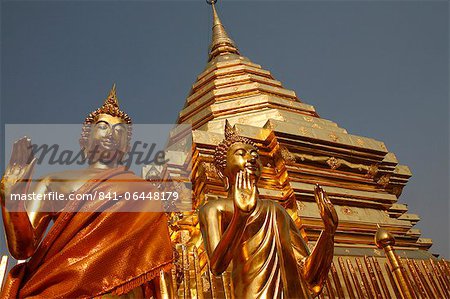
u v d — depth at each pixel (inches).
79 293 203.8
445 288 380.2
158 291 223.3
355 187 484.4
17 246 213.8
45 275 208.1
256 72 650.2
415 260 415.2
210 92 602.5
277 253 256.5
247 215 239.0
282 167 456.4
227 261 245.6
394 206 512.4
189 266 323.6
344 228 436.5
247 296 246.8
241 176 251.8
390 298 355.6
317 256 259.0
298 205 428.1
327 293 361.1
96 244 215.9
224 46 741.3
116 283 209.5
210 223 266.5
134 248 218.8
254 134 465.7
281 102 581.6
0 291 224.2
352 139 500.1
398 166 536.4
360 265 368.8
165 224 236.1
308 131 479.8
